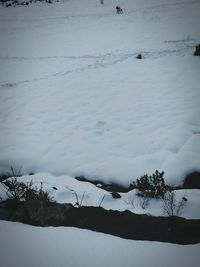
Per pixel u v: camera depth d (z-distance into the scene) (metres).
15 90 12.42
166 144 7.28
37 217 4.29
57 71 14.22
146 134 7.88
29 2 31.56
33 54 17.28
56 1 30.64
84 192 5.01
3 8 30.30
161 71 12.31
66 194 5.12
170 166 6.30
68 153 7.43
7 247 3.76
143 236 3.86
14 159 7.43
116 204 4.87
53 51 17.34
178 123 8.16
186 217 4.28
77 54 16.28
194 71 11.77
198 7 21.56
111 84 11.77
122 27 20.03
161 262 3.44
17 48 18.69
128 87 11.25
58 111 9.95
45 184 5.59
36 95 11.59
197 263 3.40
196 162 6.27
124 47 16.28
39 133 8.62
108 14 23.81
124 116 9.06
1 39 20.97
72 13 25.66
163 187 4.95
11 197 4.81
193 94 9.90
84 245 3.76
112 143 7.67
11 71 14.98
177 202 4.70
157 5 23.94
